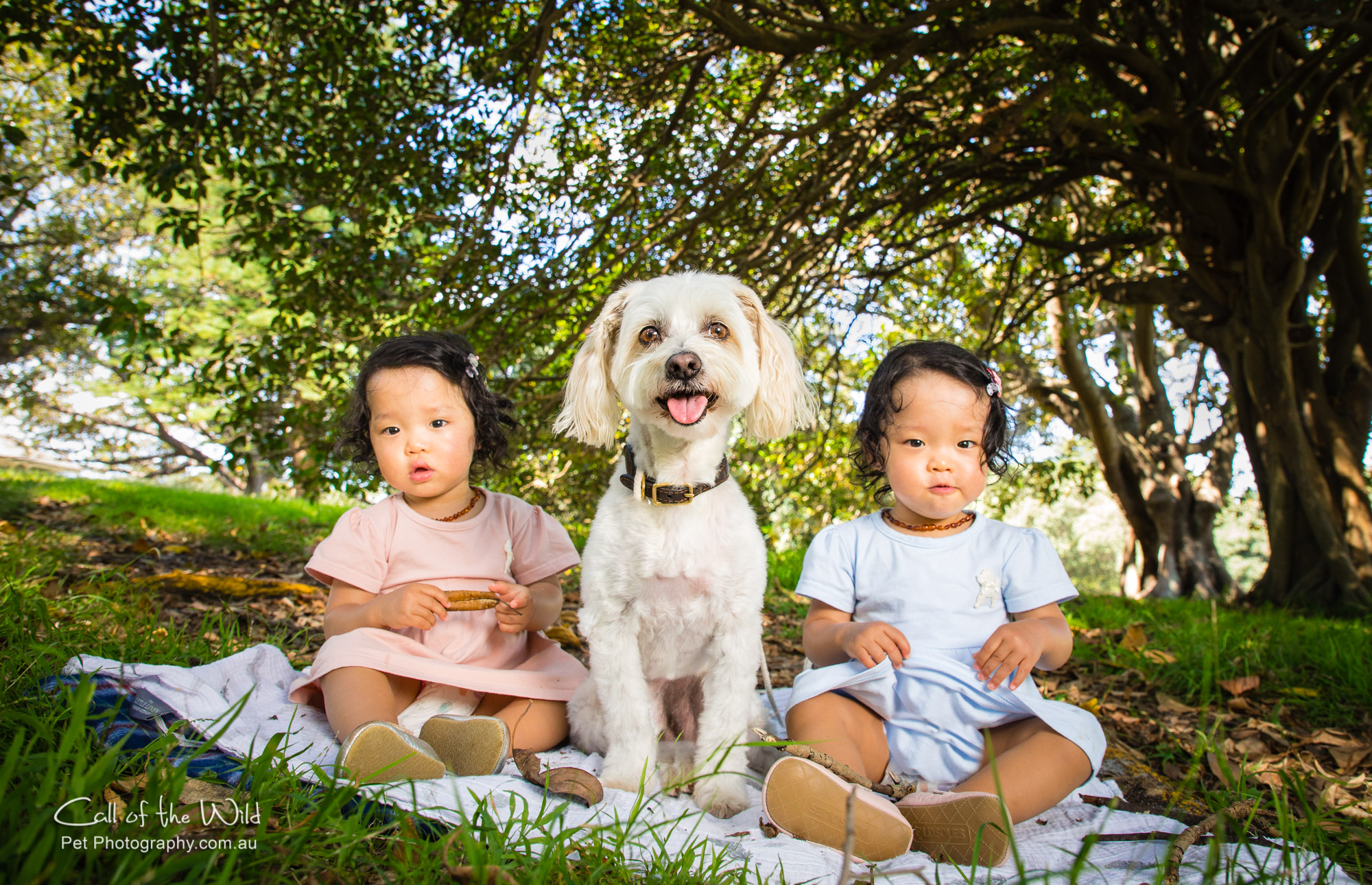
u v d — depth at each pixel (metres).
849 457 2.70
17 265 15.02
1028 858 1.73
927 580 2.21
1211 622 5.52
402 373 2.37
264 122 5.75
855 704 2.13
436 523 2.49
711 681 2.16
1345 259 8.20
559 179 6.43
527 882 1.28
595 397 2.48
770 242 6.62
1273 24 6.36
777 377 2.53
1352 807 2.17
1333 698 3.38
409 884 1.27
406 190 6.42
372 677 2.18
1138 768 2.53
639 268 6.34
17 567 3.39
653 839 1.60
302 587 4.31
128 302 5.10
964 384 2.17
